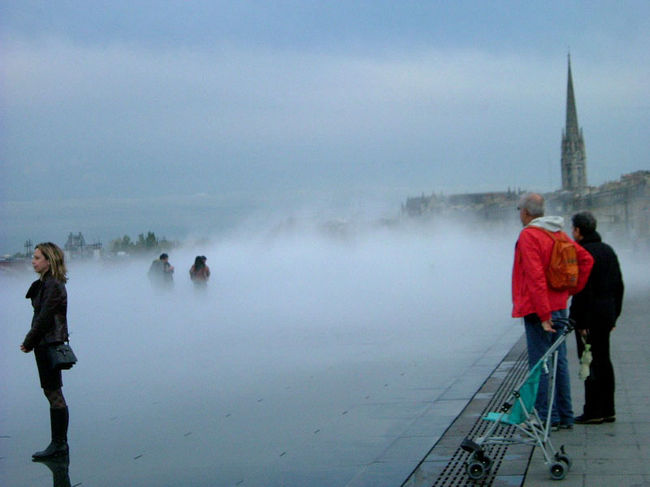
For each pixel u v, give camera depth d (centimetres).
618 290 908
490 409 1020
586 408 912
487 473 738
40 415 1182
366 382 1273
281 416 1055
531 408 738
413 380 1268
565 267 812
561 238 817
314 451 871
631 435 852
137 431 1016
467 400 1086
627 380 1158
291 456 858
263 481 776
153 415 1109
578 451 802
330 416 1039
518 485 705
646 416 934
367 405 1094
